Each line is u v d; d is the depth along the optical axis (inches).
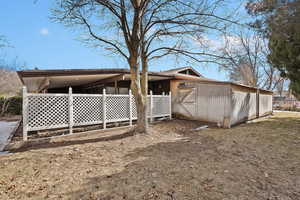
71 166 139.1
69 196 97.3
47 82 295.0
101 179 117.3
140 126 251.4
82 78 341.4
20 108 625.3
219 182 114.1
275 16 254.2
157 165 142.3
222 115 354.0
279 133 283.3
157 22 231.5
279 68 410.9
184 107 426.3
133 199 94.5
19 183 111.3
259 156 168.6
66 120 237.6
